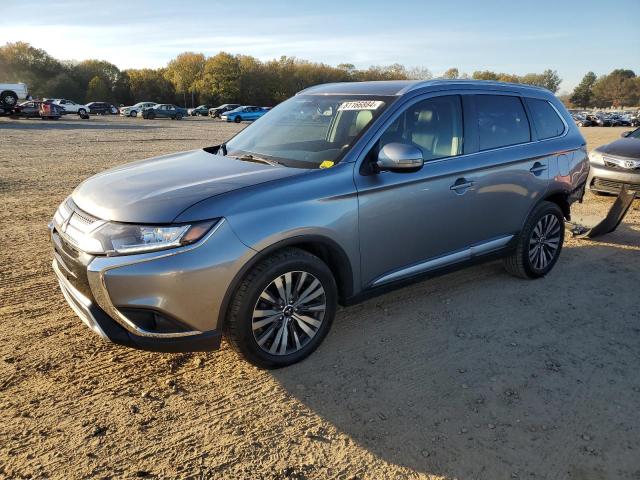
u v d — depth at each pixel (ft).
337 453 8.34
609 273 16.49
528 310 13.58
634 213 25.13
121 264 8.71
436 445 8.55
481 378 10.44
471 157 12.98
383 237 11.35
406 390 10.00
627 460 8.29
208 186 9.82
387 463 8.14
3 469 7.72
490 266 16.84
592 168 27.40
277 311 10.10
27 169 36.52
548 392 10.02
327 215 10.27
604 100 481.05
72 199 10.56
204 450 8.30
